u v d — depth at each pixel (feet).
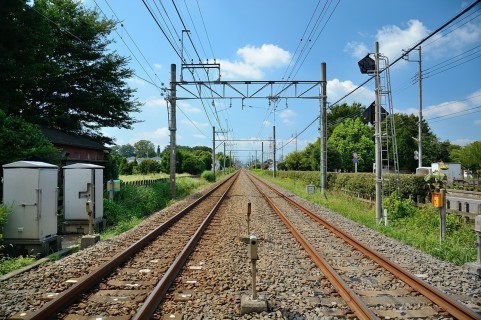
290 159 231.09
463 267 28.25
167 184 99.35
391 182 67.97
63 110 82.99
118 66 88.22
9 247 32.07
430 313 19.01
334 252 33.17
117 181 59.36
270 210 65.82
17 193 32.19
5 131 45.14
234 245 35.63
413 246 37.58
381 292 22.20
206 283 23.43
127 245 34.94
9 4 54.75
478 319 17.16
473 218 46.26
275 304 20.03
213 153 196.75
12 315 18.26
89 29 83.20
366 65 52.49
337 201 75.31
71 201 44.52
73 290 20.40
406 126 228.02
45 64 66.13
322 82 85.20
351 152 207.82
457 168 186.91
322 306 19.99
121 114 91.20
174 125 88.89
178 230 44.45
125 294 21.56
